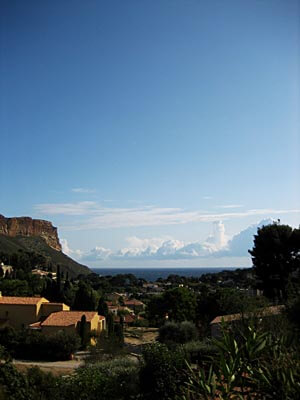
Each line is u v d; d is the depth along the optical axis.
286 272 40.59
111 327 60.66
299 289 26.28
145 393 17.44
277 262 40.75
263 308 22.31
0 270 111.81
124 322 79.06
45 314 63.03
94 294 81.50
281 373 6.30
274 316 20.03
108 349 34.09
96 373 20.00
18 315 61.16
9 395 15.85
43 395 18.31
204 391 6.62
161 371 16.95
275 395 6.18
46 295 83.88
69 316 56.66
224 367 6.69
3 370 16.62
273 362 6.61
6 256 147.38
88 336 53.47
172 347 22.61
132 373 19.11
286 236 40.97
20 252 177.38
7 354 18.48
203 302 58.25
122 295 147.75
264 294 41.00
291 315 20.62
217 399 6.80
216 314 53.44
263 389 6.30
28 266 144.00
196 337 40.09
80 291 73.69
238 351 6.81
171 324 40.72
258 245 42.12
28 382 17.67
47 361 45.34
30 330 50.81
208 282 148.88
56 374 32.97
